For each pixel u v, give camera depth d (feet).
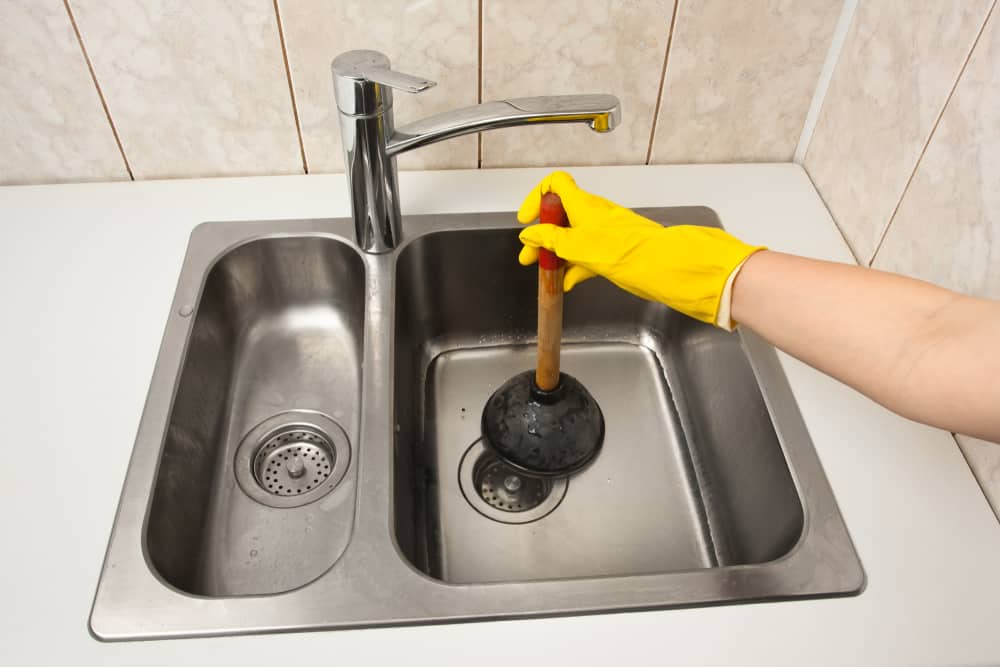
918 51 2.53
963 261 2.35
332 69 2.39
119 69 2.88
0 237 2.96
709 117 3.23
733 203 3.19
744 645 1.92
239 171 3.26
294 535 2.58
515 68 3.01
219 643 1.90
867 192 2.88
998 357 1.56
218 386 2.88
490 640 1.91
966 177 2.32
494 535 2.72
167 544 2.27
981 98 2.24
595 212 2.38
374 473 2.27
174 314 2.68
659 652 1.90
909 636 1.94
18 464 2.26
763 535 2.45
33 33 2.75
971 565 2.08
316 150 3.21
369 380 2.54
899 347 1.71
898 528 2.16
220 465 2.77
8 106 2.94
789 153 3.40
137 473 2.22
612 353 3.31
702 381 2.97
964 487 2.26
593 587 2.00
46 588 1.99
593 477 2.89
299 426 2.93
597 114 2.25
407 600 1.98
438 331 3.29
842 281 1.87
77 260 2.89
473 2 2.81
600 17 2.88
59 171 3.18
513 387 2.79
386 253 2.93
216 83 2.96
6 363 2.53
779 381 2.53
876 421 2.43
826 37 3.01
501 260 3.13
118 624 1.91
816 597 2.00
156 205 3.13
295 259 3.06
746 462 2.61
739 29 2.96
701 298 2.14
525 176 3.29
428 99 3.08
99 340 2.61
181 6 2.73
